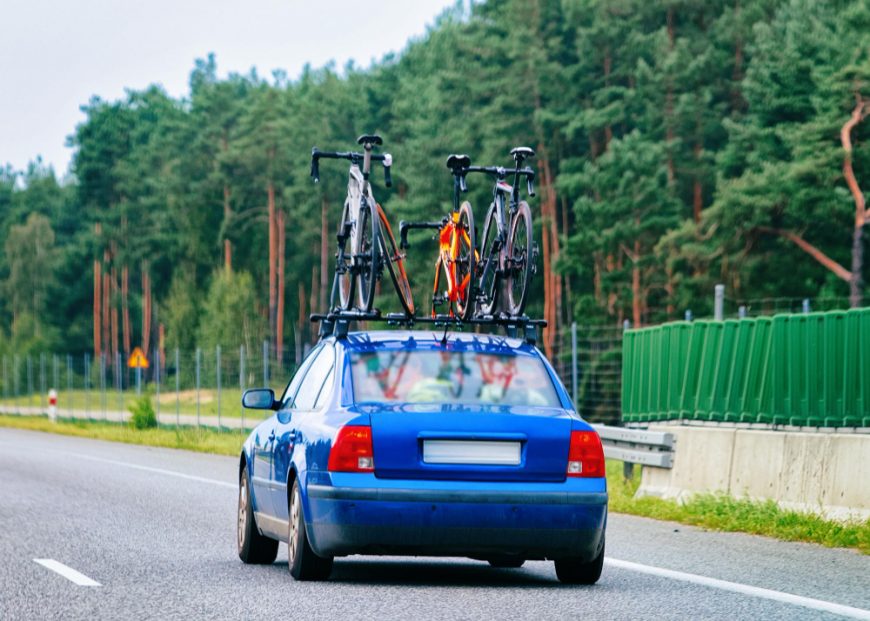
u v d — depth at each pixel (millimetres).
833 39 104312
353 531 14992
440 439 15211
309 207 182125
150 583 15969
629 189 116812
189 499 29453
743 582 16453
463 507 15016
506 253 18844
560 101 132625
